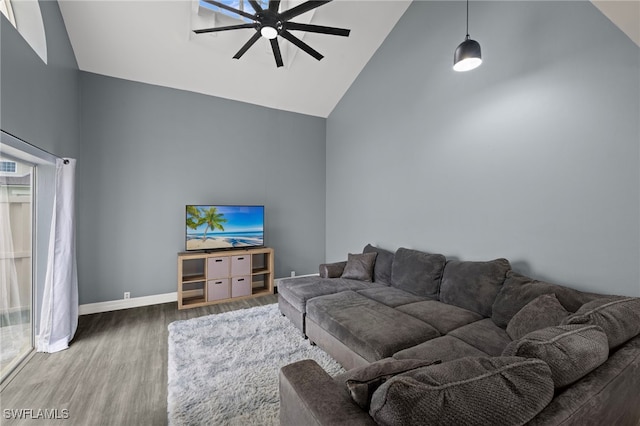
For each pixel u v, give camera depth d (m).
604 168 1.94
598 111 1.96
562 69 2.13
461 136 2.88
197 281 3.84
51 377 2.15
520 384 0.78
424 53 3.29
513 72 2.44
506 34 2.49
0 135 1.84
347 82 4.52
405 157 3.57
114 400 1.90
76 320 2.88
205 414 1.76
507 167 2.50
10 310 2.32
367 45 3.94
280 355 2.46
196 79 3.93
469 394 0.74
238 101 4.46
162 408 1.83
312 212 5.15
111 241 3.62
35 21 2.44
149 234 3.84
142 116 3.79
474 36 2.75
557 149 2.17
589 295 1.84
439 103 3.12
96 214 3.52
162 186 3.92
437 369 0.84
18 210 2.45
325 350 2.41
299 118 5.00
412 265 3.07
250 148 4.56
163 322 3.23
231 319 3.27
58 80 2.77
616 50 1.87
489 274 2.38
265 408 1.81
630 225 1.84
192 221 3.89
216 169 4.29
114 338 2.82
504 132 2.52
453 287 2.60
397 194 3.70
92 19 3.00
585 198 2.03
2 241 2.24
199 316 3.41
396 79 3.69
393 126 3.75
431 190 3.23
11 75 1.96
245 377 2.14
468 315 2.31
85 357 2.45
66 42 2.99
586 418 0.86
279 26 2.47
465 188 2.86
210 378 2.12
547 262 2.25
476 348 1.77
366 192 4.26
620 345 1.19
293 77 4.24
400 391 0.75
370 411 0.85
